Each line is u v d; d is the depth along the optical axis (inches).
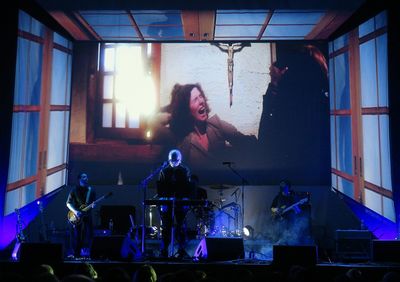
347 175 397.4
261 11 359.3
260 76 435.5
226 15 367.9
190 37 425.4
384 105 335.9
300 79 434.9
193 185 297.6
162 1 342.6
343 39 402.3
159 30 406.3
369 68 357.1
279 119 433.1
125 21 383.9
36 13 375.9
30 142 365.7
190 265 275.4
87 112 438.0
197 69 437.4
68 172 434.6
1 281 143.2
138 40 436.1
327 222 422.9
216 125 434.0
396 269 268.7
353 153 386.3
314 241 394.6
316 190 428.5
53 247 274.4
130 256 297.9
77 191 366.6
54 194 419.2
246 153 431.5
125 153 434.3
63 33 418.0
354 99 383.2
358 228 418.6
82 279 120.6
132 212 388.5
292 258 270.8
